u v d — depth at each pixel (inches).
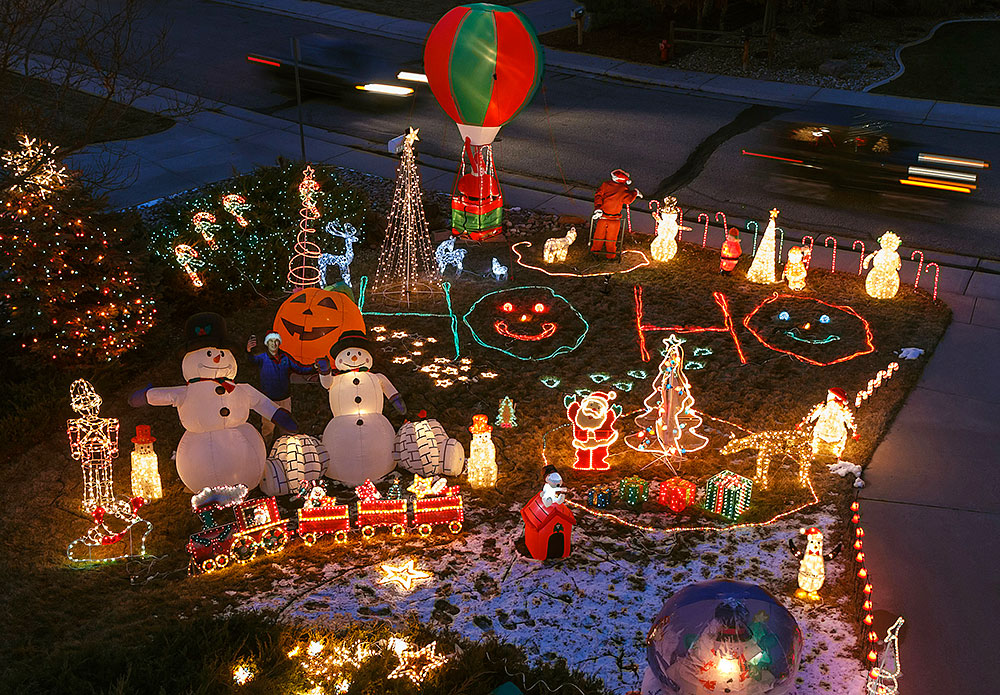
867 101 1074.7
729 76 1160.2
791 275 614.5
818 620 347.9
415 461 420.2
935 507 409.1
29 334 480.1
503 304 595.2
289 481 409.7
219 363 399.9
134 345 512.7
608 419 428.1
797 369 521.3
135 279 512.4
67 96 971.3
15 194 482.3
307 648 332.5
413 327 568.7
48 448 448.5
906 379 509.7
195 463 396.2
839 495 417.1
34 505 408.5
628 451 450.9
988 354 538.6
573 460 443.2
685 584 366.3
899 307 593.3
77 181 514.9
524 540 388.8
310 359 453.4
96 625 343.0
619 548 386.6
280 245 613.0
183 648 318.3
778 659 280.1
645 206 762.8
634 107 1045.8
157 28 1321.4
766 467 421.7
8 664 323.9
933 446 452.8
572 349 543.5
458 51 623.5
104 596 358.3
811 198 789.9
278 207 639.8
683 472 435.2
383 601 357.4
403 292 610.2
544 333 558.3
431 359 534.0
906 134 965.8
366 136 925.2
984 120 1012.5
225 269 590.2
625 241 693.9
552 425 470.3
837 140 867.4
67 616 348.5
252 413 483.5
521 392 499.8
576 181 818.2
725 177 835.4
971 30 1349.7
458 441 450.3
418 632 341.1
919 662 328.2
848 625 345.4
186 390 401.1
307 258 622.8
